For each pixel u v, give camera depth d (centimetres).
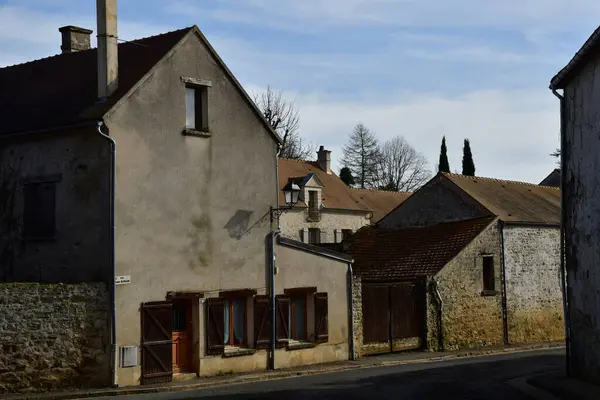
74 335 1808
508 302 3095
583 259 1908
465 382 1950
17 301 1736
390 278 2917
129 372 1889
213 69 2142
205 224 2098
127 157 1925
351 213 5684
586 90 1889
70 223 1959
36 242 2017
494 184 3578
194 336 2067
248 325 2209
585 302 1898
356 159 7781
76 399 1730
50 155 2006
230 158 2173
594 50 1820
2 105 2220
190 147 2073
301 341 2356
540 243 3269
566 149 1998
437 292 2803
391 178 7831
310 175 5366
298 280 2334
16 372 1723
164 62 2017
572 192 1967
